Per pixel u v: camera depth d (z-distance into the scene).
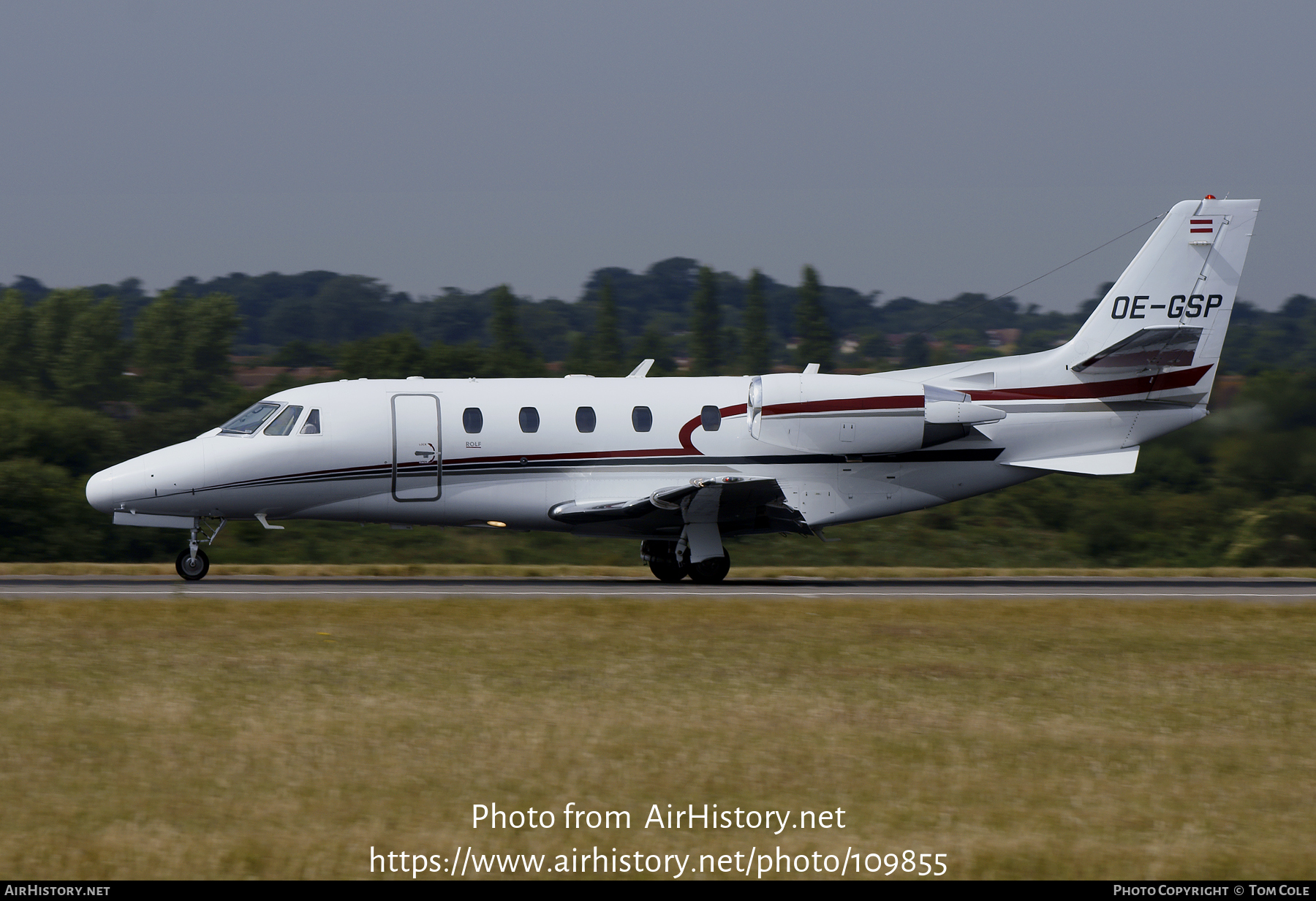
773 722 43.16
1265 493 182.50
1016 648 58.03
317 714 42.91
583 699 45.84
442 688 47.28
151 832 31.81
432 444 82.12
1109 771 38.50
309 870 29.70
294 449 81.19
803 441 83.19
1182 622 66.44
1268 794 36.47
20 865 29.72
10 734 40.00
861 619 64.75
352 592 74.44
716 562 83.81
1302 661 56.56
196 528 83.00
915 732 42.41
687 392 85.06
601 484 83.25
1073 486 193.12
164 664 50.56
